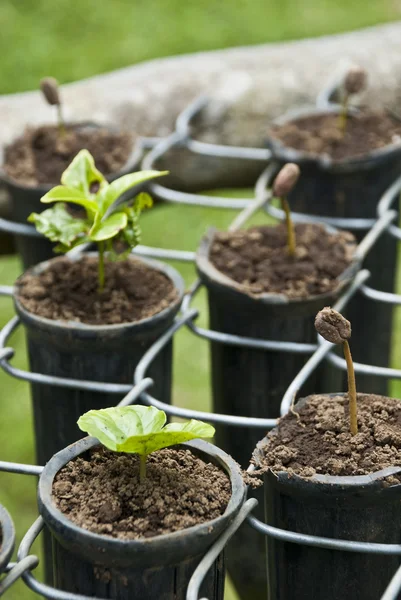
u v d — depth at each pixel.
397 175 2.16
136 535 1.07
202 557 1.10
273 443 1.26
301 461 1.22
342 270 1.69
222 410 1.75
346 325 1.20
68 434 1.61
